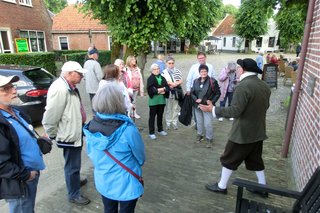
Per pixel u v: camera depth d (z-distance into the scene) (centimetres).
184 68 1934
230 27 4588
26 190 222
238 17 3594
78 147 310
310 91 355
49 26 1997
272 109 791
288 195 233
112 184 216
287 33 2056
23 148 213
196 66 520
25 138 214
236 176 394
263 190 236
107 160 212
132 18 792
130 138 207
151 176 395
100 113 208
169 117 602
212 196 344
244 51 4238
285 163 430
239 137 302
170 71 564
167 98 555
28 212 237
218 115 305
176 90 559
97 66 615
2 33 1498
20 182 212
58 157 477
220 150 486
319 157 273
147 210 316
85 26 2550
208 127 487
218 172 405
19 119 223
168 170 413
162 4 750
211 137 495
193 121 656
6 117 210
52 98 279
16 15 1596
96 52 623
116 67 423
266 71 1134
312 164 296
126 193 216
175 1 773
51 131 292
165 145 511
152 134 546
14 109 231
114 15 802
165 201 334
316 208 204
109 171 213
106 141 200
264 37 4138
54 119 286
